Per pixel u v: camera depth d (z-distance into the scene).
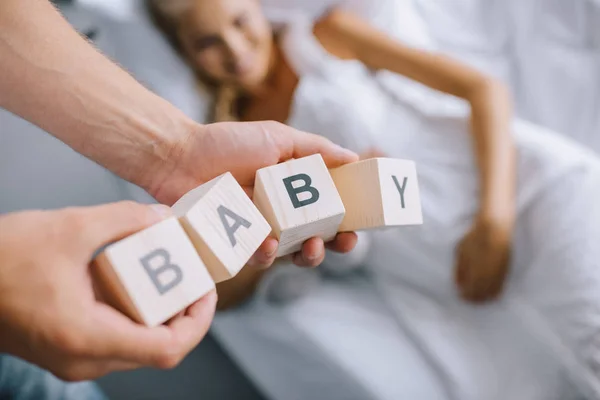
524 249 0.92
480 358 0.88
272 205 0.47
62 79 0.55
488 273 0.90
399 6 1.19
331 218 0.48
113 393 1.13
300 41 1.11
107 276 0.39
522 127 1.00
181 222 0.41
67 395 0.79
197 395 1.13
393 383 0.88
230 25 1.08
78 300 0.36
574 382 0.82
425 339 0.91
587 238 0.84
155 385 1.14
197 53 1.12
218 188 0.43
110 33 1.19
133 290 0.38
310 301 1.01
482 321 0.93
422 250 0.97
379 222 0.51
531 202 0.91
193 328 0.41
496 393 0.84
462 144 1.01
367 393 0.88
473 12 1.19
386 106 1.08
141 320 0.38
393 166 0.52
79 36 0.59
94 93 0.57
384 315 0.98
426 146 1.03
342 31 1.12
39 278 0.35
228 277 0.44
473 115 0.99
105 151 0.59
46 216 0.38
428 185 0.99
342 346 0.93
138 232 0.39
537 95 1.12
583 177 0.88
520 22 1.13
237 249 0.43
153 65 1.16
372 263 1.04
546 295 0.86
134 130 0.58
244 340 1.04
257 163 0.59
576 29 1.07
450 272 0.95
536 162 0.92
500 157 0.94
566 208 0.86
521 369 0.85
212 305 0.43
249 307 1.03
